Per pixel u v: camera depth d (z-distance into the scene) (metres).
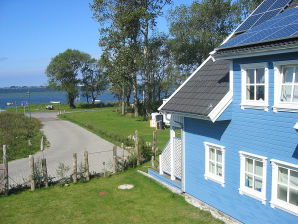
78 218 9.26
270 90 7.23
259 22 9.68
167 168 12.22
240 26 10.51
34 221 9.13
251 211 7.94
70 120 41.38
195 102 9.55
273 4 10.20
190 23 39.00
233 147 8.44
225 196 8.86
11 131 24.89
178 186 11.14
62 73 66.44
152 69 38.06
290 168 6.84
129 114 43.56
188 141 10.42
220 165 9.17
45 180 12.12
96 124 34.72
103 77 68.81
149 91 38.69
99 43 34.91
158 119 29.92
